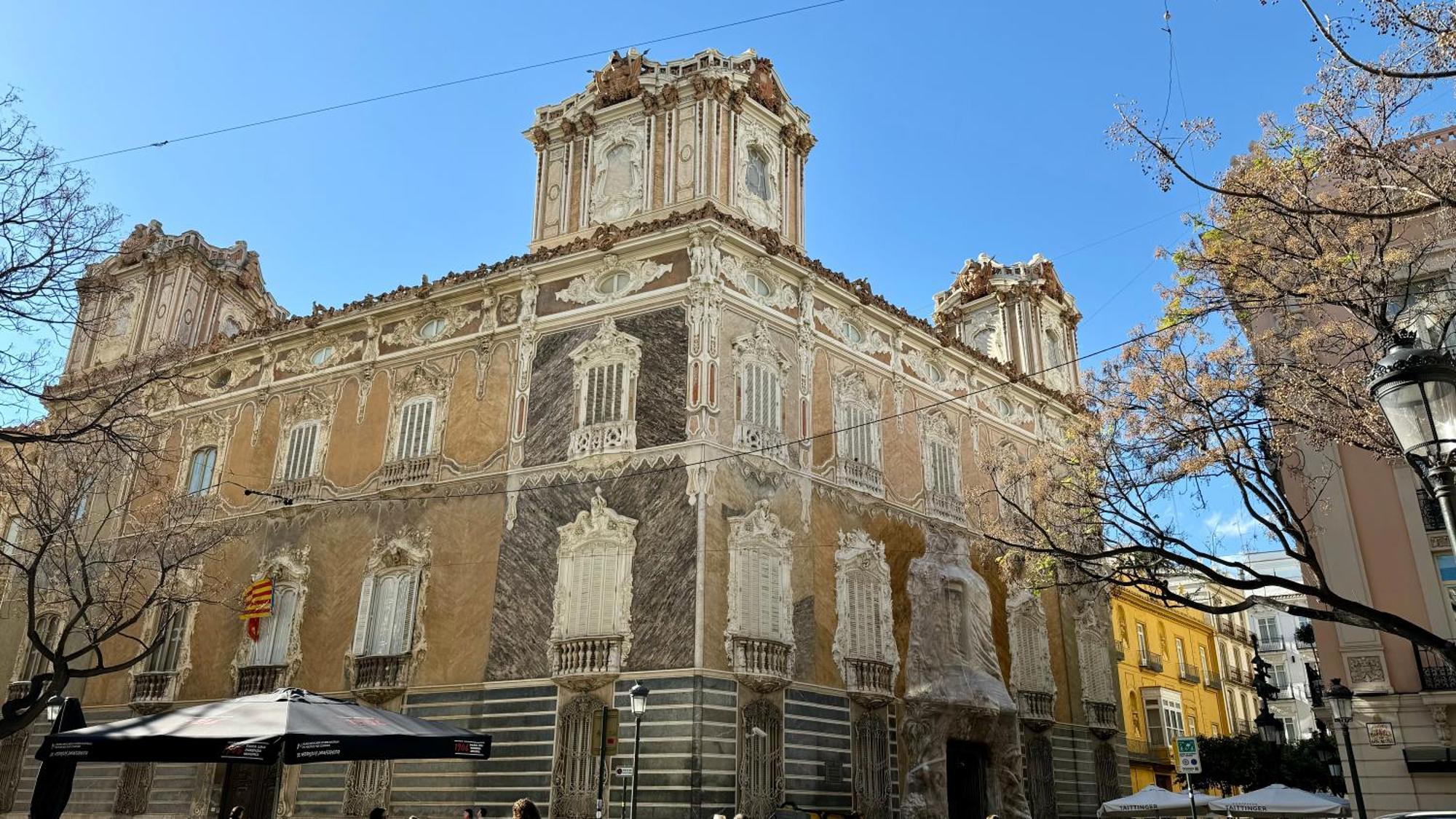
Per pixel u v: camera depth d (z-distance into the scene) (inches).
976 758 1286.9
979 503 1187.9
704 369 1098.7
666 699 985.5
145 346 1627.7
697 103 1291.8
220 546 1353.3
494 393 1235.9
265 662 1250.6
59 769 674.2
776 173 1364.4
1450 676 945.5
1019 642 1423.5
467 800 1053.8
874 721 1162.0
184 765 1272.1
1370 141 656.4
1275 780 1708.9
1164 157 615.2
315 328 1413.6
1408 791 938.7
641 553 1056.2
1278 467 746.8
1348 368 757.9
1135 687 1934.1
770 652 1047.0
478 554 1159.0
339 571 1251.8
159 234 1753.2
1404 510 1003.3
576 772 1004.6
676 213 1178.0
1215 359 781.3
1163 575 826.2
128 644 1373.0
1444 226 729.6
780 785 1018.1
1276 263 736.3
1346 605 641.0
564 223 1341.0
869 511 1255.5
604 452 1111.0
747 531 1076.5
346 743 571.2
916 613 1273.4
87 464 1084.5
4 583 1494.8
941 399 1455.5
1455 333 812.0
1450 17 525.7
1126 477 796.6
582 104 1382.9
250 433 1424.7
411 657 1150.3
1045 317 1800.0
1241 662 2497.5
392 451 1283.2
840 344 1301.7
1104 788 1515.7
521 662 1077.8
